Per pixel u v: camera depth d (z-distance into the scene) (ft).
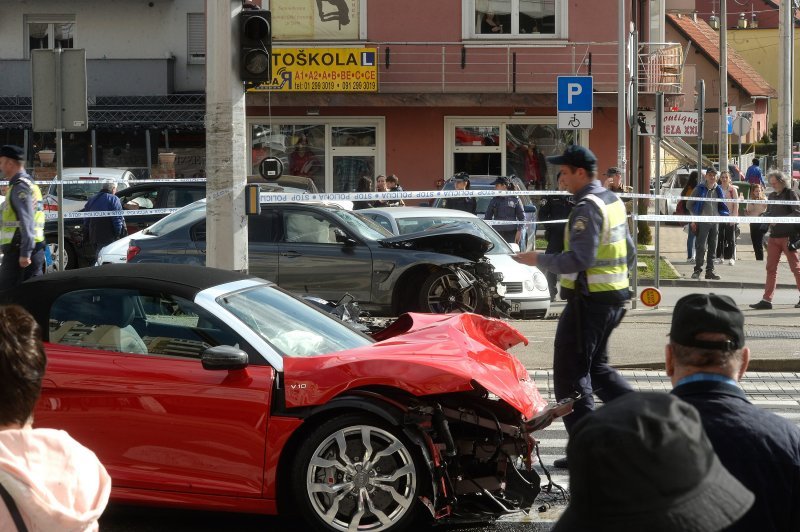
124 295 35.99
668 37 360.89
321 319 38.68
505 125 153.28
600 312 38.88
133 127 182.09
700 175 128.26
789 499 17.13
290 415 33.12
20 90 187.52
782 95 124.88
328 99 148.36
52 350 35.27
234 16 60.54
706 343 17.79
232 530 35.29
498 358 36.24
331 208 78.64
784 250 86.58
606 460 11.27
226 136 60.75
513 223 95.55
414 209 90.33
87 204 100.83
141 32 192.24
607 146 152.66
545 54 151.12
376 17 151.33
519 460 35.83
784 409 52.65
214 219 61.00
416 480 32.89
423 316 41.01
